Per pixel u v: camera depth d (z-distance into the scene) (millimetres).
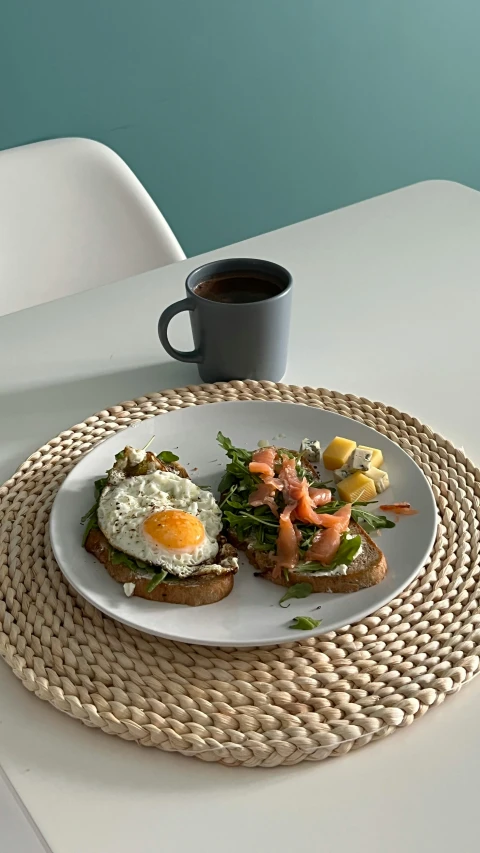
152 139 1678
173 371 857
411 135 2008
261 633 543
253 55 1686
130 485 636
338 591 578
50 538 613
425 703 515
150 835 462
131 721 505
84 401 814
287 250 1070
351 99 1867
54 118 1553
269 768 497
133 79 1587
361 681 528
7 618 573
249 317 761
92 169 1225
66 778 491
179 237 1840
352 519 627
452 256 1048
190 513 618
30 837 601
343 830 462
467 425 764
